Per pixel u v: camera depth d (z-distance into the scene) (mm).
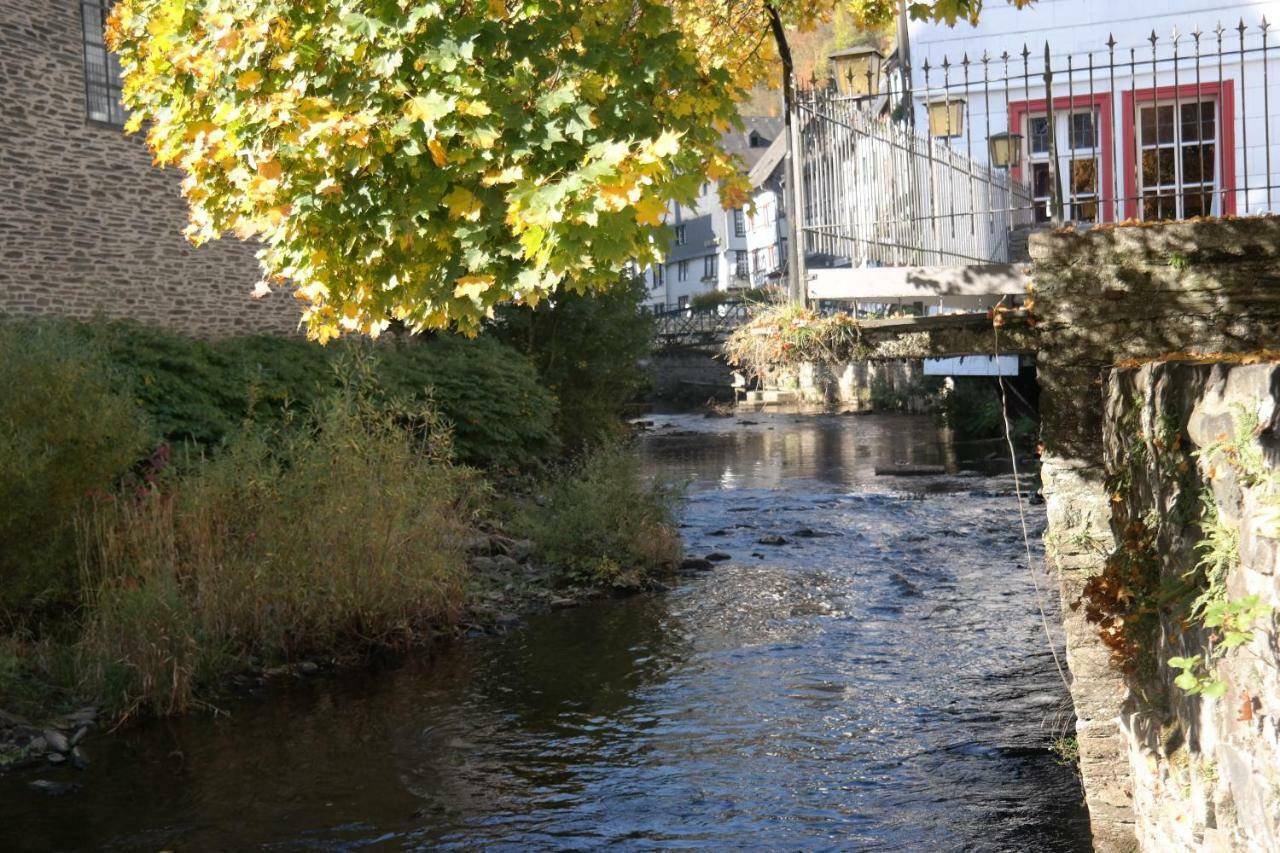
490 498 18234
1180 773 4578
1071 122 7391
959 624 11836
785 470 25547
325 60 4766
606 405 28328
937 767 7969
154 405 15445
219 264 19297
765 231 56031
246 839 7176
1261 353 4398
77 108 16953
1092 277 6152
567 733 9039
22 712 9352
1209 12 14109
